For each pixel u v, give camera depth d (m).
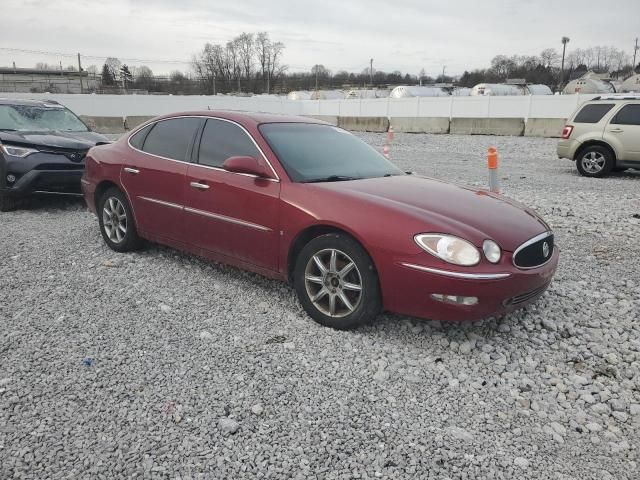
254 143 4.66
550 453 2.84
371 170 4.95
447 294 3.62
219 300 4.66
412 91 48.00
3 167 7.75
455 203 4.20
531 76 97.19
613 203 9.36
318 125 5.39
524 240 3.88
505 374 3.60
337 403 3.19
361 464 2.69
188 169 5.03
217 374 3.46
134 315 4.32
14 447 2.72
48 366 3.50
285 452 2.76
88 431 2.86
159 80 84.19
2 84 69.50
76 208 8.40
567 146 13.12
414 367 3.64
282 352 3.77
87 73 82.50
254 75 99.00
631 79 48.50
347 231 3.92
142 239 5.87
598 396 3.41
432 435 2.94
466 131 26.50
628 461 2.80
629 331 4.32
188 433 2.87
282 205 4.27
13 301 4.56
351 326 4.04
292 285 4.49
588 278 5.49
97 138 8.91
